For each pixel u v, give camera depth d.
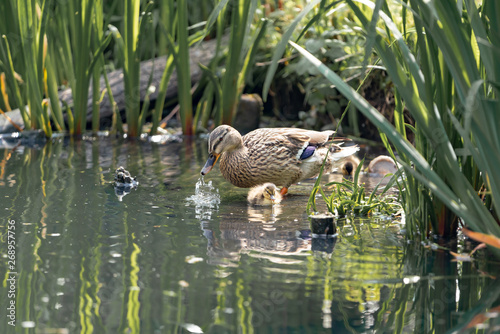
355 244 5.90
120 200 7.73
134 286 4.77
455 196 4.99
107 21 12.92
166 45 15.85
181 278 4.96
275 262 5.36
